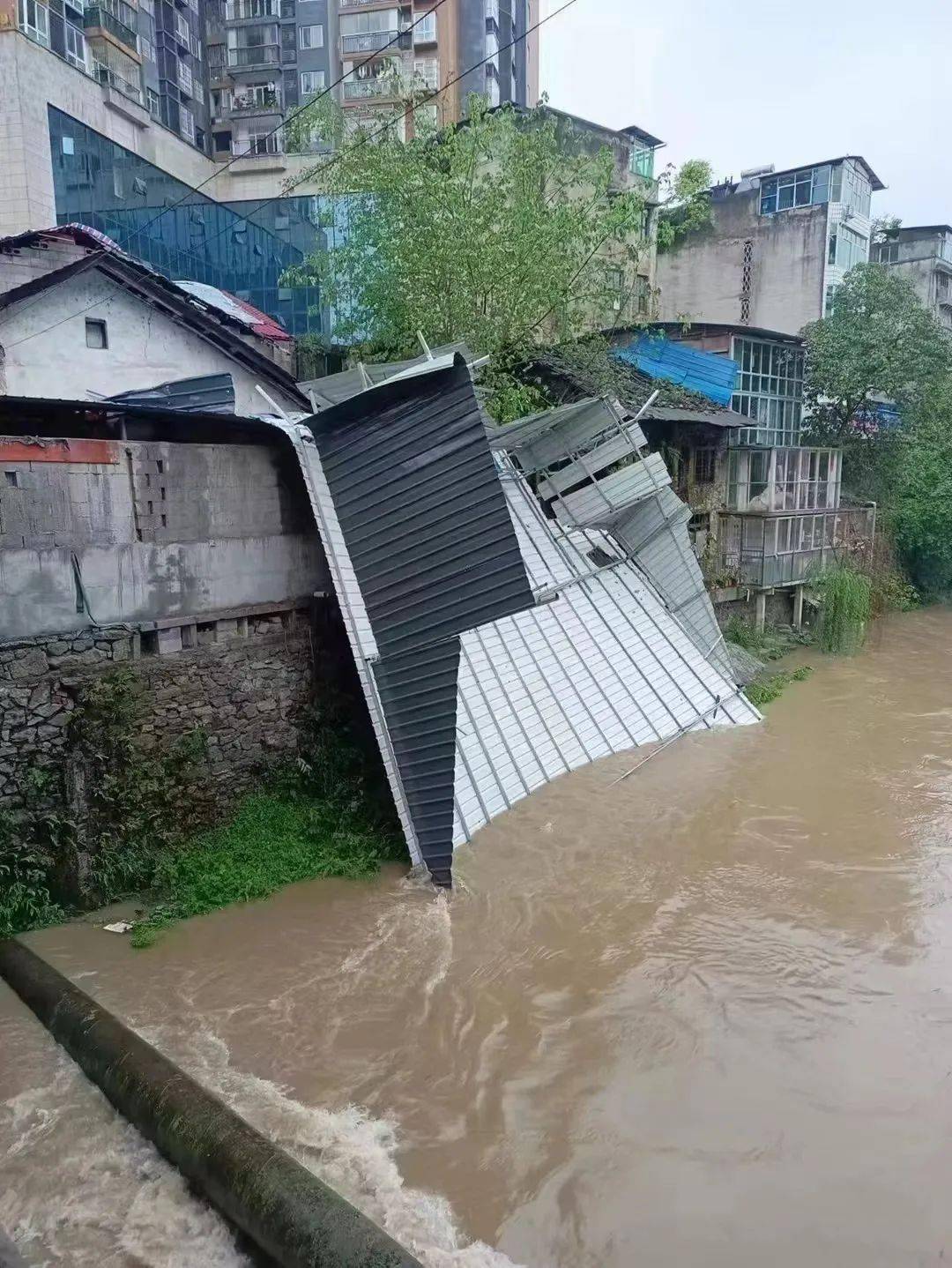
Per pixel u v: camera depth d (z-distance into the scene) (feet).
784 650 70.54
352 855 34.76
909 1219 19.48
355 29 117.19
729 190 102.53
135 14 91.66
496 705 42.32
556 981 27.89
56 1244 18.58
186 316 50.60
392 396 33.68
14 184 62.54
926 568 94.43
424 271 50.90
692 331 77.25
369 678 34.96
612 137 83.25
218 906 31.37
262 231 74.74
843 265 98.32
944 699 58.80
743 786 43.52
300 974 27.94
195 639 35.01
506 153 54.49
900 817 40.06
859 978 28.09
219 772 35.60
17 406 31.86
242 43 117.19
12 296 43.19
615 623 51.57
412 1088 23.21
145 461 33.12
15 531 29.68
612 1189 20.24
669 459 65.21
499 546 31.96
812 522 75.51
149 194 72.18
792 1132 21.86
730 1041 25.09
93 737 31.19
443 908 31.94
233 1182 18.58
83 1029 23.80
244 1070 23.61
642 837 37.88
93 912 30.83
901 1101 22.85
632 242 81.46
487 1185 20.25
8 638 29.66
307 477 36.45
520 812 39.47
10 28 62.39
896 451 88.38
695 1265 18.44
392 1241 16.85
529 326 54.29
